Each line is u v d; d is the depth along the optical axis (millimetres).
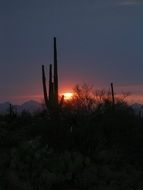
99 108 25875
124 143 23359
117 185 19266
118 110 25938
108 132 24016
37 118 27016
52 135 22859
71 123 24031
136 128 24203
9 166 20031
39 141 22438
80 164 20469
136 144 23094
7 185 18516
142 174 20391
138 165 21531
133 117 25859
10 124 26578
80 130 22812
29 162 20516
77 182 19594
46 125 23641
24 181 18969
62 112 25109
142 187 19188
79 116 24656
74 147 22344
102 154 21734
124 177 19984
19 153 20891
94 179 19672
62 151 21906
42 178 19250
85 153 21984
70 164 20328
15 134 23922
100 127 23938
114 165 21250
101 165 21062
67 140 22562
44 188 18969
